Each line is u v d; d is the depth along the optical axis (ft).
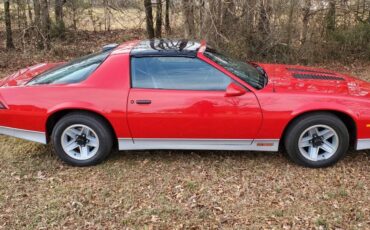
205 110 14.10
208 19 29.58
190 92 14.17
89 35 46.16
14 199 13.25
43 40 37.96
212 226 11.64
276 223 11.69
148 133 14.64
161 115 14.26
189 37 30.40
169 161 15.61
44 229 11.71
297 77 15.72
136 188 13.78
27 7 39.22
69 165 15.44
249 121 14.15
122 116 14.38
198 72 14.37
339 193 13.05
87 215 12.32
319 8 33.04
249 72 15.40
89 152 15.33
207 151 16.35
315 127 14.25
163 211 12.39
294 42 32.96
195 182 13.99
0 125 15.10
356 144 14.40
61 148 15.12
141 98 14.23
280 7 31.50
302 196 13.01
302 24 32.81
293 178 14.12
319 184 13.70
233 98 14.02
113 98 14.32
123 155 16.20
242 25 31.24
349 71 31.96
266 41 32.04
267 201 12.79
